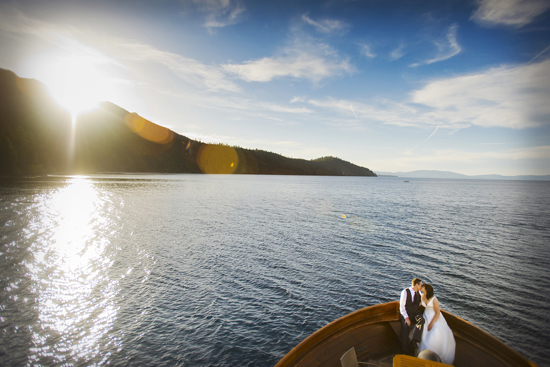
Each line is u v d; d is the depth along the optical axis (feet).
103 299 44.65
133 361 31.07
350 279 54.24
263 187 352.90
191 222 109.60
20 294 45.57
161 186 316.81
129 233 89.45
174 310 41.65
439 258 68.13
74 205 149.89
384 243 81.76
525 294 48.60
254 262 62.85
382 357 18.37
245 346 33.91
